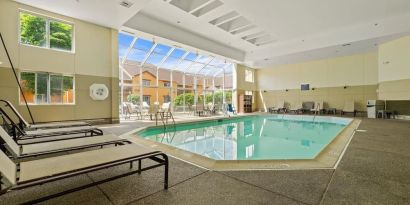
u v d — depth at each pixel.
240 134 7.24
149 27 8.15
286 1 6.72
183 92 13.66
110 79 7.60
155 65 11.93
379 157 3.05
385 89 9.59
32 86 6.07
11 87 5.63
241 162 2.80
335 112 13.08
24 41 5.97
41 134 3.28
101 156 1.97
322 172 2.42
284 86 15.59
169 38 8.88
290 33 9.62
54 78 6.47
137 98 11.14
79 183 2.10
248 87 16.03
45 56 6.20
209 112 13.09
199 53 11.29
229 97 15.43
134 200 1.75
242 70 15.34
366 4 6.86
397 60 9.00
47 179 1.46
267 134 7.22
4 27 5.52
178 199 1.78
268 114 13.19
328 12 7.48
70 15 6.52
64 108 6.55
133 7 6.01
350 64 12.52
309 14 7.63
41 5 5.87
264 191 1.94
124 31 7.98
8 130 3.41
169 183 2.11
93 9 6.14
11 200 1.73
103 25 7.35
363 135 4.98
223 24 9.33
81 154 2.04
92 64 7.14
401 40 8.81
